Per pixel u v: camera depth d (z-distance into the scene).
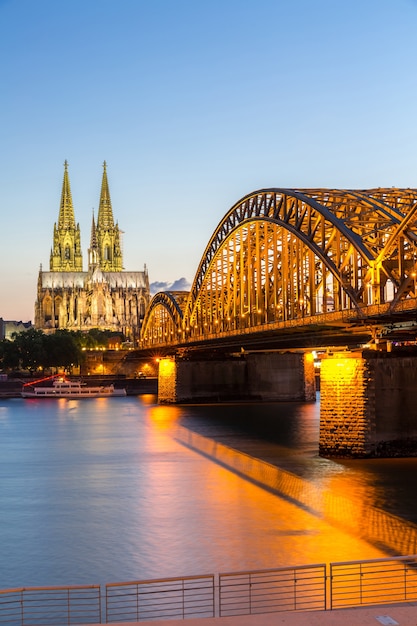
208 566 48.53
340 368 85.00
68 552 52.69
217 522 59.50
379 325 87.50
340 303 91.62
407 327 82.38
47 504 68.44
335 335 106.88
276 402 182.38
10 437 123.94
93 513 64.25
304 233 106.44
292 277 110.81
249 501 66.62
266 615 26.11
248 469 83.62
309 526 57.22
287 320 104.62
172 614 39.53
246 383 184.88
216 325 156.38
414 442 84.62
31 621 39.62
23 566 49.88
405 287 77.38
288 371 184.25
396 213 85.06
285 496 68.00
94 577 47.38
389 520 58.38
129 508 65.75
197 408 169.62
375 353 83.94
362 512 61.09
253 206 128.75
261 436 114.31
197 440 112.06
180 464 89.56
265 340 128.25
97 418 155.00
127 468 88.06
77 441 116.50
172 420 143.62
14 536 57.12
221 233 151.50
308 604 39.12
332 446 86.38
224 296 155.00
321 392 87.62
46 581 46.91
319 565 32.47
